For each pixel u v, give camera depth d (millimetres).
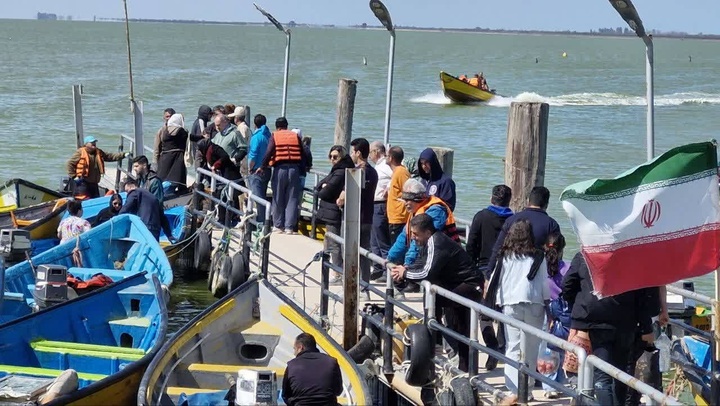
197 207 17141
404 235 9883
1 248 14312
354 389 8812
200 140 18234
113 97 51031
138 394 8375
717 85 78250
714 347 8070
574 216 7438
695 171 7668
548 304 9320
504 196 10273
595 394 7629
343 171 13633
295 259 14875
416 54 137125
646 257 7590
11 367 9750
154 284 12070
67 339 11203
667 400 6273
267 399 8414
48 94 51469
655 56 159250
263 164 16484
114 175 24406
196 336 10227
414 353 8984
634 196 7543
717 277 7777
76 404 8508
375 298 12633
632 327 7910
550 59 131875
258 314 11039
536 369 8930
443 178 11461
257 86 61469
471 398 8367
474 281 9344
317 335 10055
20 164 29188
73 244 14430
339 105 19953
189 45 150750
